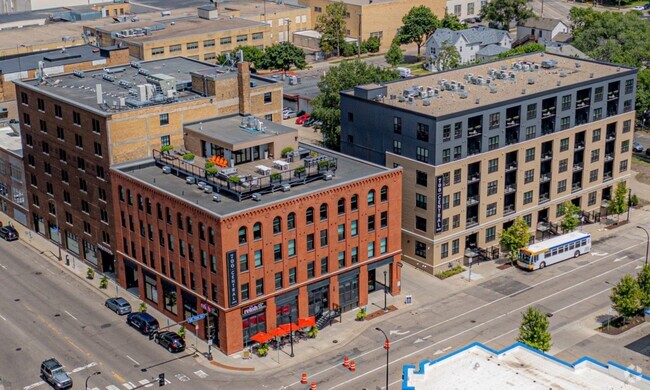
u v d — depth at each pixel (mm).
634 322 120625
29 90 140750
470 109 131375
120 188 125500
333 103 170500
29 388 105688
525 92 142875
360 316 121500
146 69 155000
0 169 157500
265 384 106188
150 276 124375
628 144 158250
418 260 137250
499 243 142375
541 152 144125
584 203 154500
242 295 112500
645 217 158000
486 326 119500
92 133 128750
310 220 116938
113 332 118812
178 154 128625
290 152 126188
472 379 84500
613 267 137875
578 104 146875
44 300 127875
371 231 123875
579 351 113062
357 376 107812
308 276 118750
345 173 124000
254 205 111625
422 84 151875
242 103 137125
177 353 113312
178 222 115812
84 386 105500
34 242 148625
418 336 117188
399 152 135750
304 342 116312
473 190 137500
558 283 132500
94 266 138500
